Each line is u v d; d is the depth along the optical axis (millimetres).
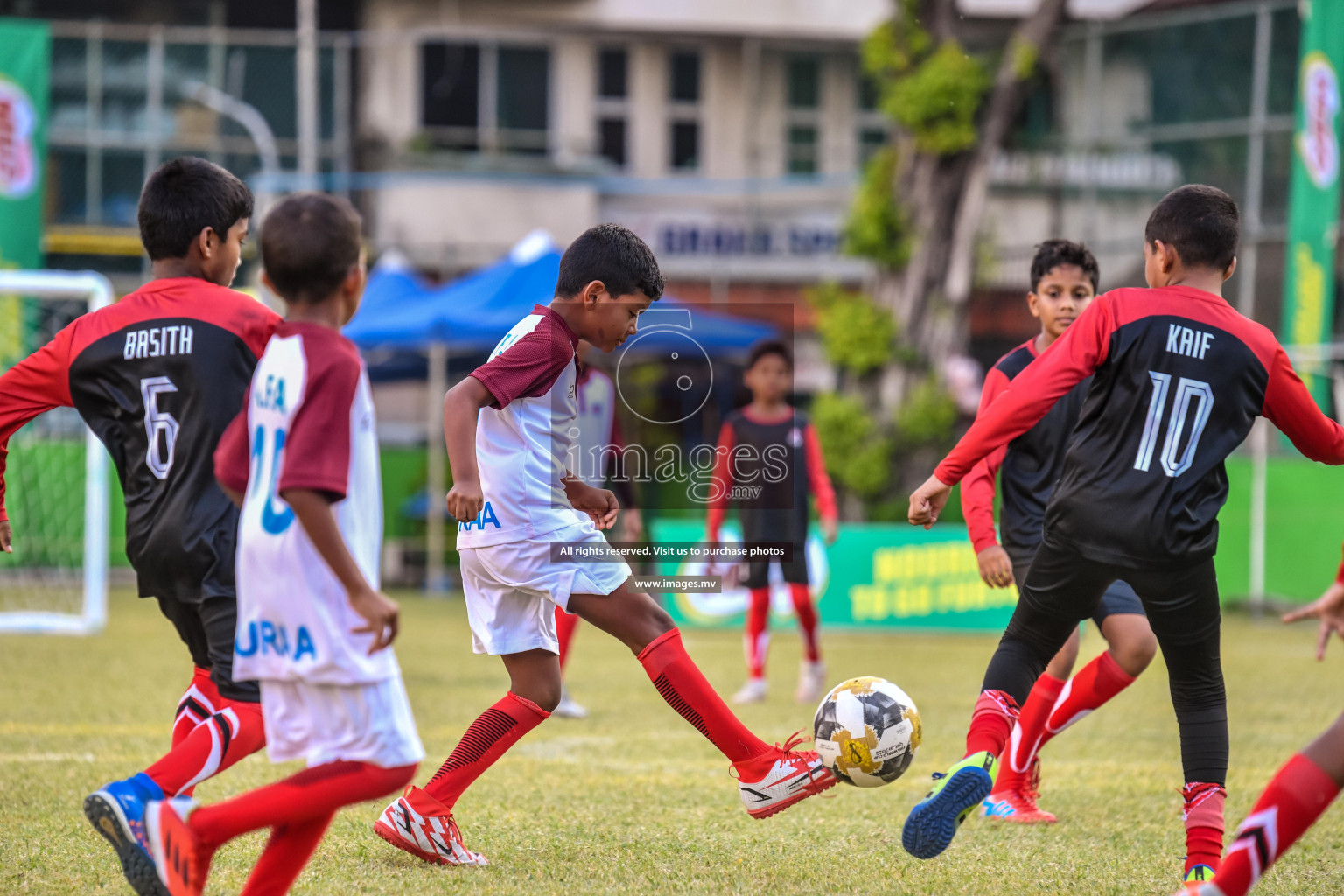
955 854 12688
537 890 10898
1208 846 11273
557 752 19047
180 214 11594
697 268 74125
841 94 78875
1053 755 19438
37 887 10883
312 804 9141
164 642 33531
